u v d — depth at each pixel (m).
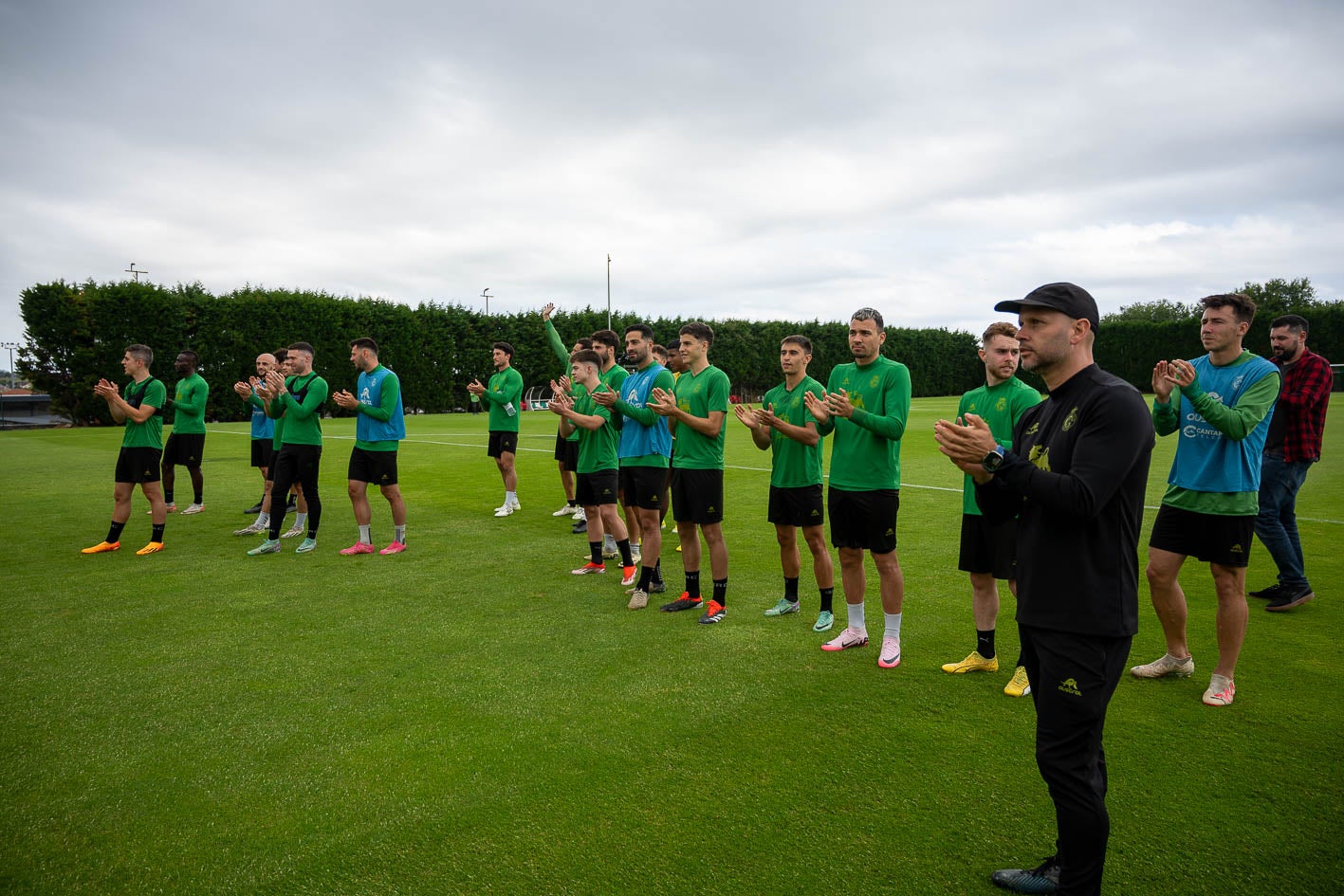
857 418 4.08
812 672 4.07
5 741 3.26
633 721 3.45
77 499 10.05
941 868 2.39
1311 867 2.39
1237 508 3.58
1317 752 3.12
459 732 3.34
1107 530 2.12
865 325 4.41
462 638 4.62
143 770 3.03
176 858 2.46
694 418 4.88
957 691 3.80
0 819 2.68
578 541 7.53
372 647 4.46
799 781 2.91
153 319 26.55
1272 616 4.93
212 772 3.01
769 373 44.00
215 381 28.06
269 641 4.55
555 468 13.14
